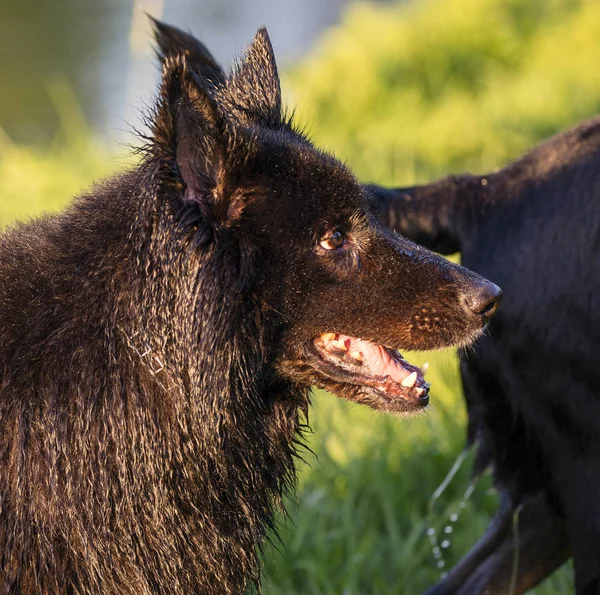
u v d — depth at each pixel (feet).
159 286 20.54
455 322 23.36
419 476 35.22
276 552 31.99
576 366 25.58
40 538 20.57
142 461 21.16
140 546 21.40
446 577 28.35
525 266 26.21
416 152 66.39
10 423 20.70
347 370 23.67
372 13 87.25
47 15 110.63
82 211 22.22
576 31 77.61
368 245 23.12
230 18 108.88
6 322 21.07
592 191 25.76
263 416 23.04
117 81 85.56
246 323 21.81
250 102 24.39
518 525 27.86
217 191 21.24
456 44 77.77
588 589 26.21
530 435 26.81
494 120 66.54
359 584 31.19
